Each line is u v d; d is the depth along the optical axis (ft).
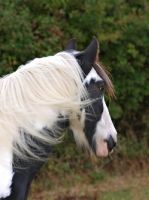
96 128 16.48
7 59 34.78
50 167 38.86
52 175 39.27
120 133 43.60
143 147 44.37
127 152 43.73
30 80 15.38
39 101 15.21
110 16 39.63
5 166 14.76
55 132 15.65
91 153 16.83
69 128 16.58
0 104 15.12
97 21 37.29
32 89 15.30
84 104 15.67
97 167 41.65
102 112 16.55
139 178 42.09
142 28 39.50
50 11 37.14
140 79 40.70
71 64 15.71
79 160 40.93
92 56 16.22
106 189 38.93
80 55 16.20
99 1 37.01
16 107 15.01
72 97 15.49
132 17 39.60
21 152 15.02
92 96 16.07
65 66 15.60
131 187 39.60
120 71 40.14
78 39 37.06
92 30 37.58
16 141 14.92
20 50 34.35
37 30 35.91
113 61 39.70
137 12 41.45
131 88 40.73
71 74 15.56
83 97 15.70
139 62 40.37
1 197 14.66
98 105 16.35
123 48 39.55
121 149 42.75
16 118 14.98
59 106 15.43
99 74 16.51
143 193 38.09
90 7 36.96
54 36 36.17
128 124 43.83
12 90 15.24
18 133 14.94
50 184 38.37
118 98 40.73
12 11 34.04
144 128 45.11
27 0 36.32
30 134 15.15
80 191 37.86
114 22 39.04
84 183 39.96
